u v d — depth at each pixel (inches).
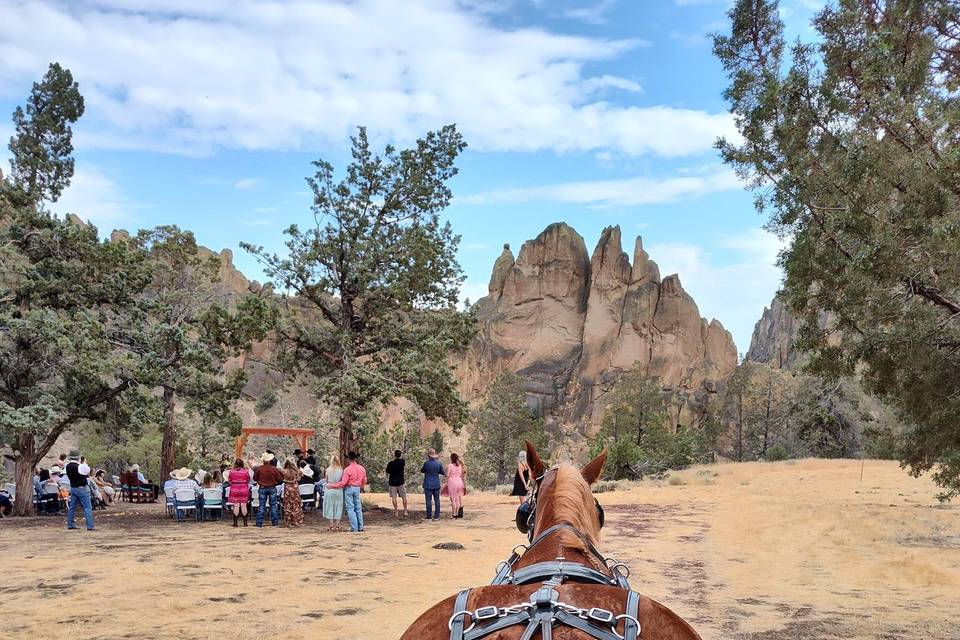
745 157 408.8
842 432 2603.3
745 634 337.4
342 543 651.5
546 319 7613.2
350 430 1063.0
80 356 919.0
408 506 1114.1
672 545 642.8
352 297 1124.5
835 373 400.2
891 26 372.2
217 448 2405.3
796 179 371.6
